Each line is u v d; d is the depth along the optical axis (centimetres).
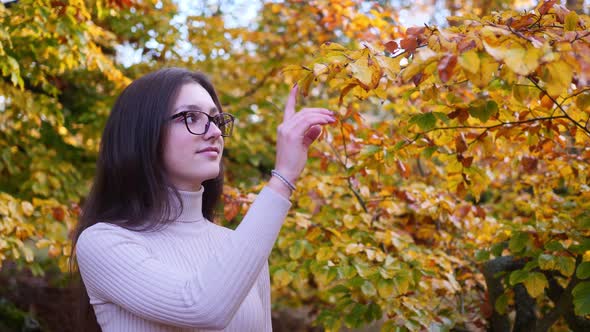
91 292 137
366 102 427
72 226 306
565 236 210
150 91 146
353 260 238
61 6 287
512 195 347
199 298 116
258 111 439
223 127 155
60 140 469
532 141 190
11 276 586
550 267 194
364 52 143
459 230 305
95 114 459
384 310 236
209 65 482
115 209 147
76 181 452
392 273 220
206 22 448
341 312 242
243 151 484
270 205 123
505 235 231
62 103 503
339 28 416
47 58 349
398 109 293
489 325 259
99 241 132
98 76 486
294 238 255
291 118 131
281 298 524
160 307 119
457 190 217
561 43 123
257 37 439
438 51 131
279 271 245
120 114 149
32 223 328
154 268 125
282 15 466
